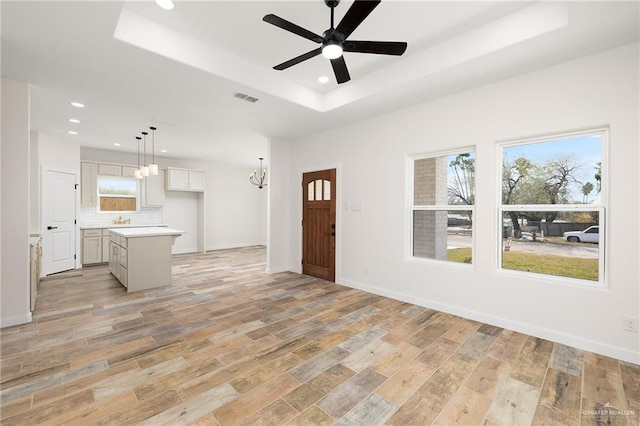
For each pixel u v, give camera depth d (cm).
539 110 283
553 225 290
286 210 584
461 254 354
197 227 873
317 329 303
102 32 225
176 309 360
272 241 564
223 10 238
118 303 381
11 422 169
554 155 290
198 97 350
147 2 230
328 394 198
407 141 386
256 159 827
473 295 329
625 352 241
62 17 207
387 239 412
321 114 411
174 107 386
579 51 250
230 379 214
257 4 231
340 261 480
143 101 364
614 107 246
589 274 270
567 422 173
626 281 242
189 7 234
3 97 297
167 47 260
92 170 654
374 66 329
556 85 273
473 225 333
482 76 296
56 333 288
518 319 297
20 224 307
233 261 700
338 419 175
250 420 174
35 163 504
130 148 670
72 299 396
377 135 422
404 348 262
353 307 369
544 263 295
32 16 205
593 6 195
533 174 301
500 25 246
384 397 196
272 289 451
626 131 241
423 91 333
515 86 297
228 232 935
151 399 191
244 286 468
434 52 288
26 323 312
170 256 476
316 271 533
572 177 280
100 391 199
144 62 268
